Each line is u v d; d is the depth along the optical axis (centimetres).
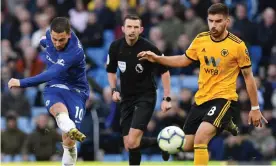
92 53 4341
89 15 4353
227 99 1997
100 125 3506
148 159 3519
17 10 4691
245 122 3412
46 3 4656
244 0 4422
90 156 3488
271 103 3719
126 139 2370
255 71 4109
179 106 3497
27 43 4400
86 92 2106
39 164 2805
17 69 4184
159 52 2320
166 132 2081
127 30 2286
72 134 1898
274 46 4134
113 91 2370
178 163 2894
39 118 3509
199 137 1967
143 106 2314
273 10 4403
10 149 3575
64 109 1998
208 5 4225
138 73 2319
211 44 2017
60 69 1962
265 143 3400
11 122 3597
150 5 4294
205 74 2030
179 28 4081
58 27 1942
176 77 3975
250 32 4138
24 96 4025
